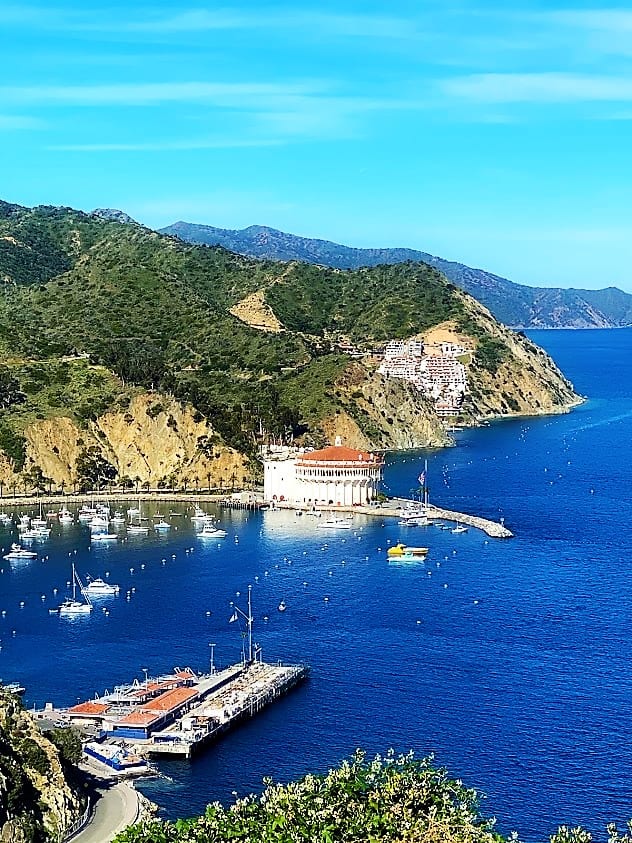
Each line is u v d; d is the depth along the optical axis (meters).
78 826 135.12
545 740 159.00
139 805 141.75
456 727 164.50
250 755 157.88
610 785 145.38
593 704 171.75
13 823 125.50
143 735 162.00
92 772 151.75
